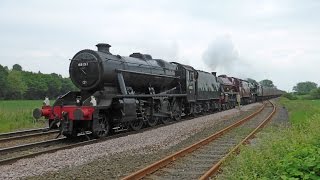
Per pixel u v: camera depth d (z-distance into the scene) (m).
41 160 11.84
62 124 16.91
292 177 6.98
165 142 16.03
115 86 20.03
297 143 10.58
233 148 13.22
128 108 19.34
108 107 18.05
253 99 69.69
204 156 12.77
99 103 18.33
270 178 7.88
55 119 17.14
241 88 56.12
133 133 19.97
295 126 17.20
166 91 26.44
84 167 10.84
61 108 17.08
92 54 18.91
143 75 22.45
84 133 18.00
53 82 112.81
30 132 21.38
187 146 14.95
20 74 105.69
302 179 6.99
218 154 13.20
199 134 18.98
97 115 17.08
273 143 11.27
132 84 21.78
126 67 20.75
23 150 14.45
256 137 17.44
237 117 30.89
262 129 20.95
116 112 19.16
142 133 19.27
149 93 23.41
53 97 112.75
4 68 98.81
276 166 8.14
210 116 32.81
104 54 19.45
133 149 14.14
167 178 9.55
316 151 8.12
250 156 9.60
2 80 94.00
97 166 10.99
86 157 12.43
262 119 28.50
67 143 16.62
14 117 28.00
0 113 28.20
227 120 27.70
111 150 13.92
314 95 99.38
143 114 21.84
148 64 23.92
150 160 11.99
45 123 27.22
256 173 8.30
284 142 10.86
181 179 9.42
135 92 22.81
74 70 19.20
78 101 18.22
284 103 60.22
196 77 33.16
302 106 42.31
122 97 19.22
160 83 25.58
